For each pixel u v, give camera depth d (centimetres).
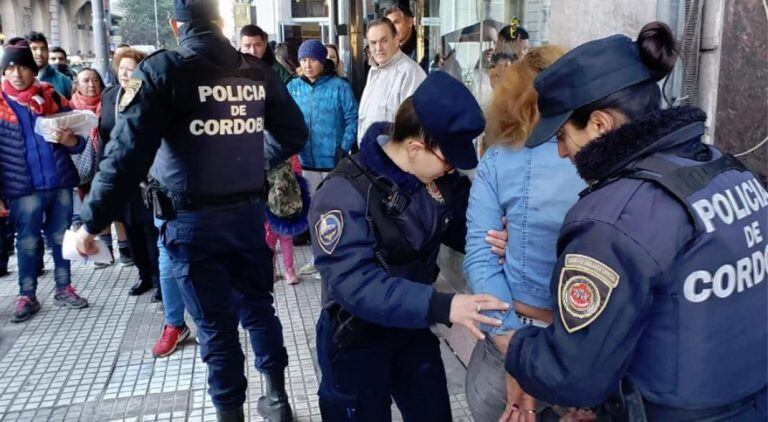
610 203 110
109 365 337
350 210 159
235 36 907
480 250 164
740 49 188
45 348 360
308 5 982
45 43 619
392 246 162
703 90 193
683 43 191
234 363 252
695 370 108
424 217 165
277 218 393
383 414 181
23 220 397
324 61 484
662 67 117
